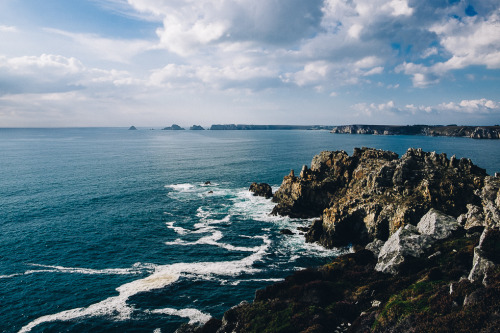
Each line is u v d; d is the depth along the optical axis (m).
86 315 39.00
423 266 37.00
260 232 69.00
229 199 95.81
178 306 41.19
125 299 42.44
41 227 68.06
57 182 113.00
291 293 37.44
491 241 28.19
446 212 58.53
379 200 65.12
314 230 65.56
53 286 45.31
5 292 43.50
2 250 56.53
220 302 42.12
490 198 43.34
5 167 145.00
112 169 145.50
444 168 72.00
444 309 23.31
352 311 31.28
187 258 55.34
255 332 30.30
